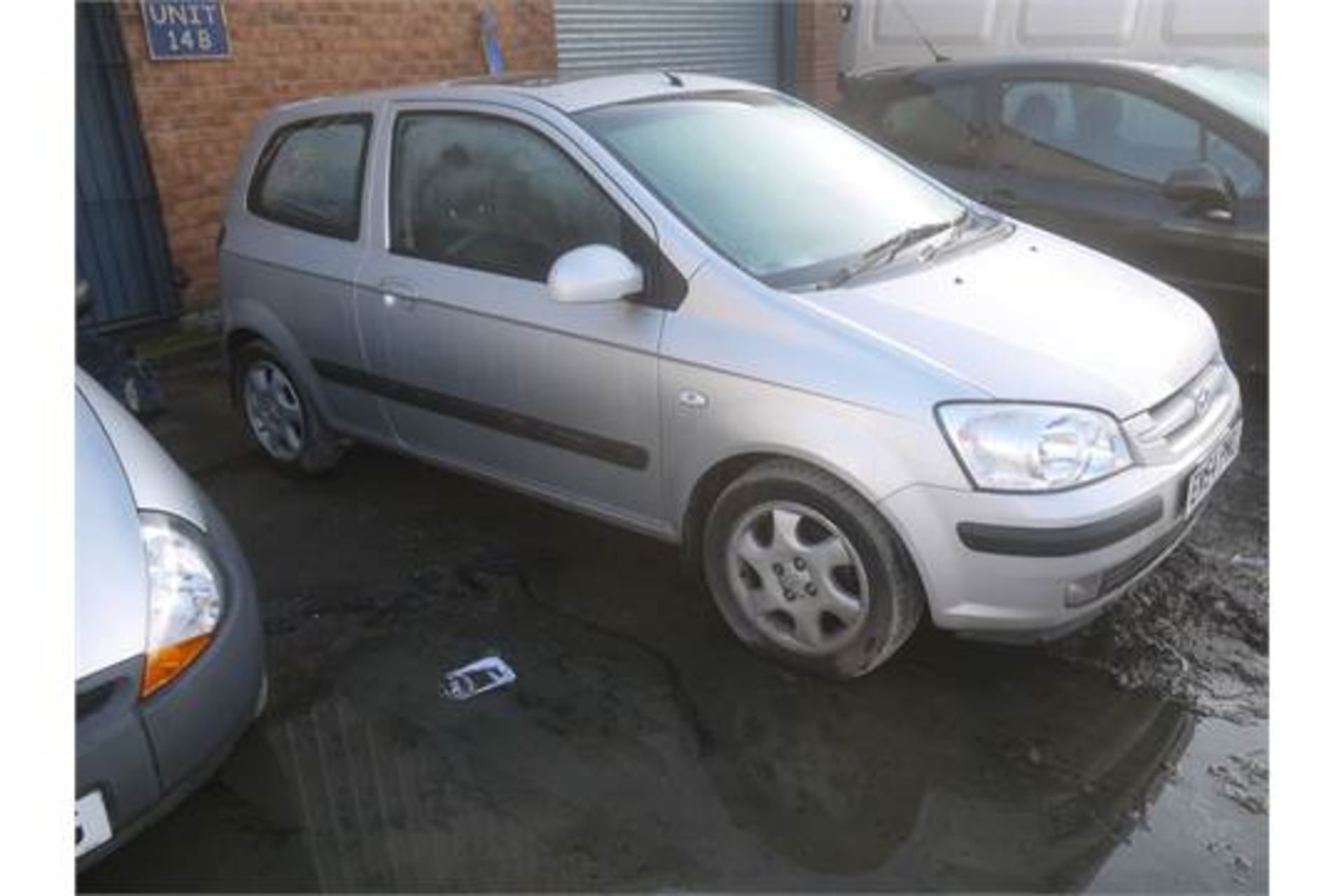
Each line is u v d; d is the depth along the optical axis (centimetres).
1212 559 344
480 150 341
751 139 345
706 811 247
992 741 266
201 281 632
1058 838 236
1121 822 240
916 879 227
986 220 362
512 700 289
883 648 275
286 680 301
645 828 243
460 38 742
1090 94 477
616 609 330
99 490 234
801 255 303
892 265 306
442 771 263
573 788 256
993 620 260
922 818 243
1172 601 321
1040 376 258
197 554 235
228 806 255
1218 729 267
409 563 363
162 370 571
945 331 271
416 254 356
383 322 364
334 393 400
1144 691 282
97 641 208
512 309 323
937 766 258
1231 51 605
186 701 218
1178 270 448
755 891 226
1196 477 273
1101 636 306
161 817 221
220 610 232
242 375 439
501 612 330
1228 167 441
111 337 598
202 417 506
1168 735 265
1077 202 471
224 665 228
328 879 234
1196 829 237
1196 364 290
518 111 332
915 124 526
